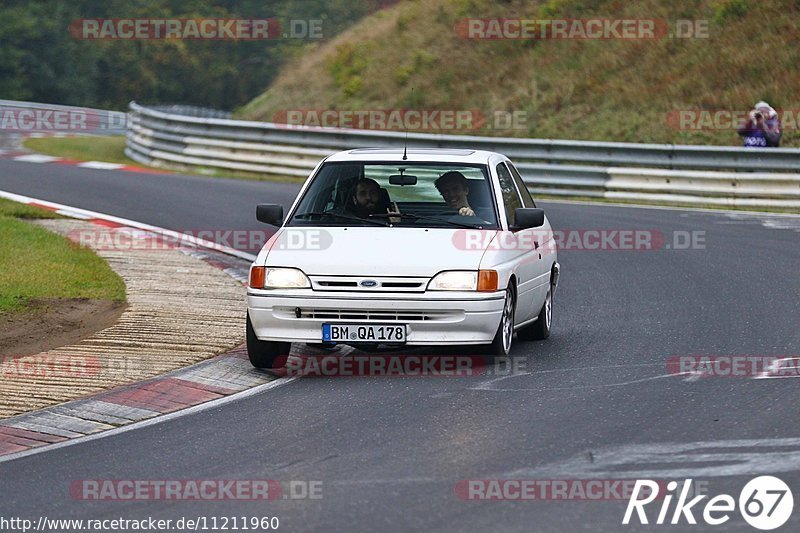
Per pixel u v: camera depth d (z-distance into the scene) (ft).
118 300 139.03
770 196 249.14
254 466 77.15
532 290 117.08
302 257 105.40
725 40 351.05
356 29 484.33
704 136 312.50
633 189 263.90
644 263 178.70
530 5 415.64
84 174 293.23
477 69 389.60
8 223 191.31
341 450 80.48
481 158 118.73
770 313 135.54
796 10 350.84
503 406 92.48
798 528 63.16
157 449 82.38
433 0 445.37
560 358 112.47
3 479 76.07
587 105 345.92
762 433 82.53
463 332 103.60
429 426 86.53
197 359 110.93
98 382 102.22
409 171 115.96
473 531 63.00
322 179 116.16
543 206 247.09
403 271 103.50
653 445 80.02
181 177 296.10
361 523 64.69
